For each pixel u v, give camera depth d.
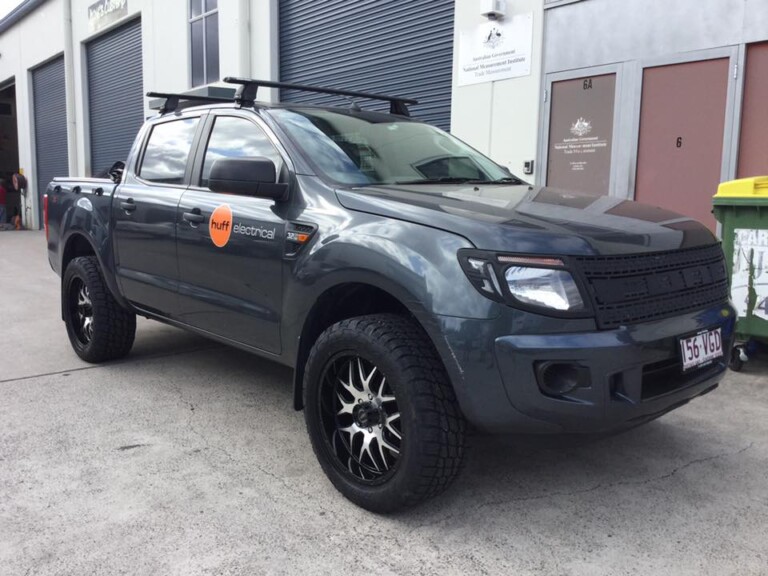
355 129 3.87
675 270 2.79
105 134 17.31
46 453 3.41
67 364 5.04
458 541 2.63
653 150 6.33
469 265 2.50
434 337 2.55
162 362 5.09
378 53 9.68
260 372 4.84
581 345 2.40
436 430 2.57
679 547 2.59
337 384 2.97
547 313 2.41
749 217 4.53
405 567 2.46
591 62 6.66
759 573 2.42
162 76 14.14
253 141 3.74
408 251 2.67
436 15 8.66
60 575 2.39
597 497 2.99
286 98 11.62
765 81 5.61
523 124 7.28
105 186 4.83
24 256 12.62
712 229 6.03
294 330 3.21
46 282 9.26
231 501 2.93
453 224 2.64
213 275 3.73
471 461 3.36
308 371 3.01
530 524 2.76
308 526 2.73
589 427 2.48
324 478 3.16
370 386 2.84
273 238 3.30
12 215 24.41
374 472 2.84
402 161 3.74
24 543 2.59
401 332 2.69
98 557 2.50
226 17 12.08
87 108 17.95
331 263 2.94
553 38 6.92
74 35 17.91
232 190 3.27
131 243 4.41
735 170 5.82
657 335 2.57
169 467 3.27
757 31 5.57
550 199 3.22
